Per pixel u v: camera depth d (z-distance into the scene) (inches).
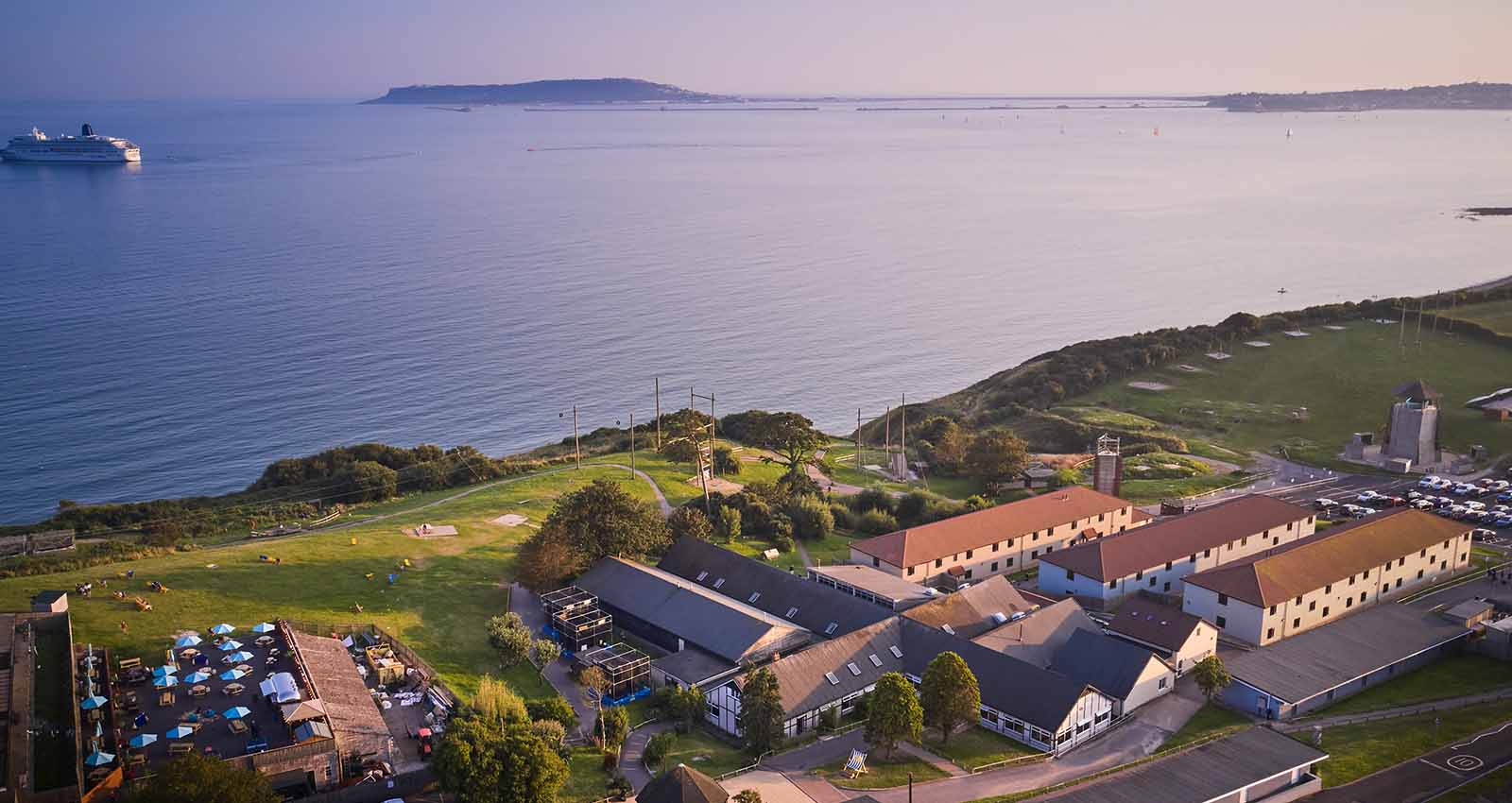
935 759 3243.1
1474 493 6033.5
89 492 7421.3
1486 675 3870.6
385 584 4367.6
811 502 5664.4
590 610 4153.5
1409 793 2997.0
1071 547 4862.2
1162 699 3681.1
